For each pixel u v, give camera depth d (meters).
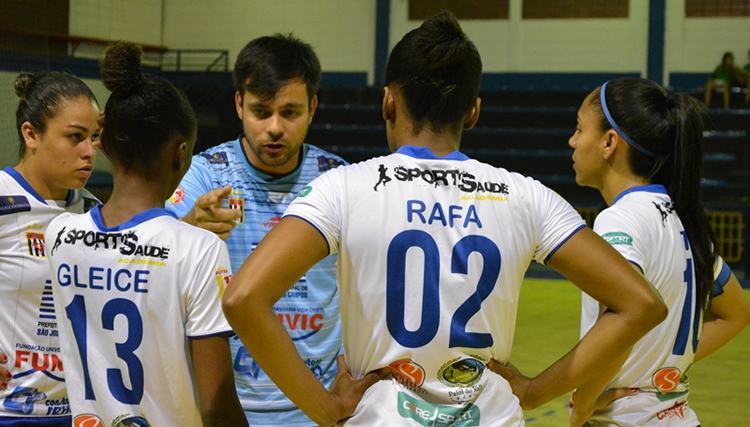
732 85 36.22
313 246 3.54
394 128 3.89
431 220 3.61
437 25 3.71
